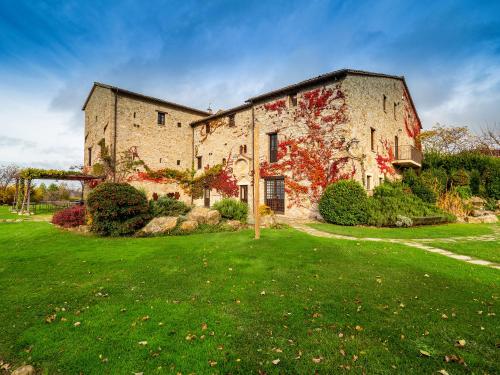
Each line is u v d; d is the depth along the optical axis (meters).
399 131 20.30
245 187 20.39
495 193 19.97
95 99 22.86
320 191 15.98
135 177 21.16
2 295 4.86
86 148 24.62
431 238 9.78
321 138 16.12
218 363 2.99
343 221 13.24
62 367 2.98
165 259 7.00
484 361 2.96
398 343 3.29
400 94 20.70
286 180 17.67
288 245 8.16
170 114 23.66
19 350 3.30
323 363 2.96
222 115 22.22
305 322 3.80
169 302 4.50
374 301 4.43
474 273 5.71
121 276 5.81
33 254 7.62
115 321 3.90
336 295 4.68
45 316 4.09
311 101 16.70
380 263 6.40
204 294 4.83
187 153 24.69
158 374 2.84
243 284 5.29
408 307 4.22
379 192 15.32
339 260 6.66
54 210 22.08
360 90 16.12
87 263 6.73
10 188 29.64
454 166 21.36
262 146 19.22
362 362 2.96
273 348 3.24
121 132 20.61
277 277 5.60
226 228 11.45
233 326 3.72
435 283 5.19
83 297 4.76
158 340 3.41
